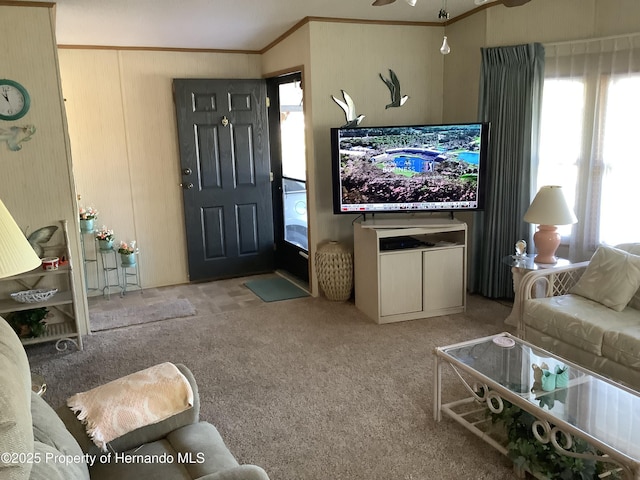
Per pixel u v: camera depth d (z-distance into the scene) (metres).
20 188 3.84
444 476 2.38
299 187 5.32
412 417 2.86
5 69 3.69
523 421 2.35
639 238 3.74
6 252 1.55
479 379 2.49
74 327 3.97
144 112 5.20
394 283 4.18
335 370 3.43
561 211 3.67
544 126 4.26
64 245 4.00
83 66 4.93
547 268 3.68
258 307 4.68
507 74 4.30
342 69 4.60
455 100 4.86
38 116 3.81
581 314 3.16
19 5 3.65
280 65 5.11
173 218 5.46
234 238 5.60
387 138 4.21
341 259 4.60
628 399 2.30
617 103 3.77
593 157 3.93
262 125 5.50
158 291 5.32
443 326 4.12
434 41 4.89
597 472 2.22
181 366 2.13
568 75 4.07
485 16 4.38
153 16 4.11
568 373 2.53
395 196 4.31
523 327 3.49
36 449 1.39
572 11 4.02
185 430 1.96
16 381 1.33
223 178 5.45
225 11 4.09
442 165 4.23
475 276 4.81
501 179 4.45
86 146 5.04
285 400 3.07
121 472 1.74
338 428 2.77
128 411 1.87
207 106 5.28
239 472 1.52
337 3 4.05
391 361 3.54
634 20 3.69
